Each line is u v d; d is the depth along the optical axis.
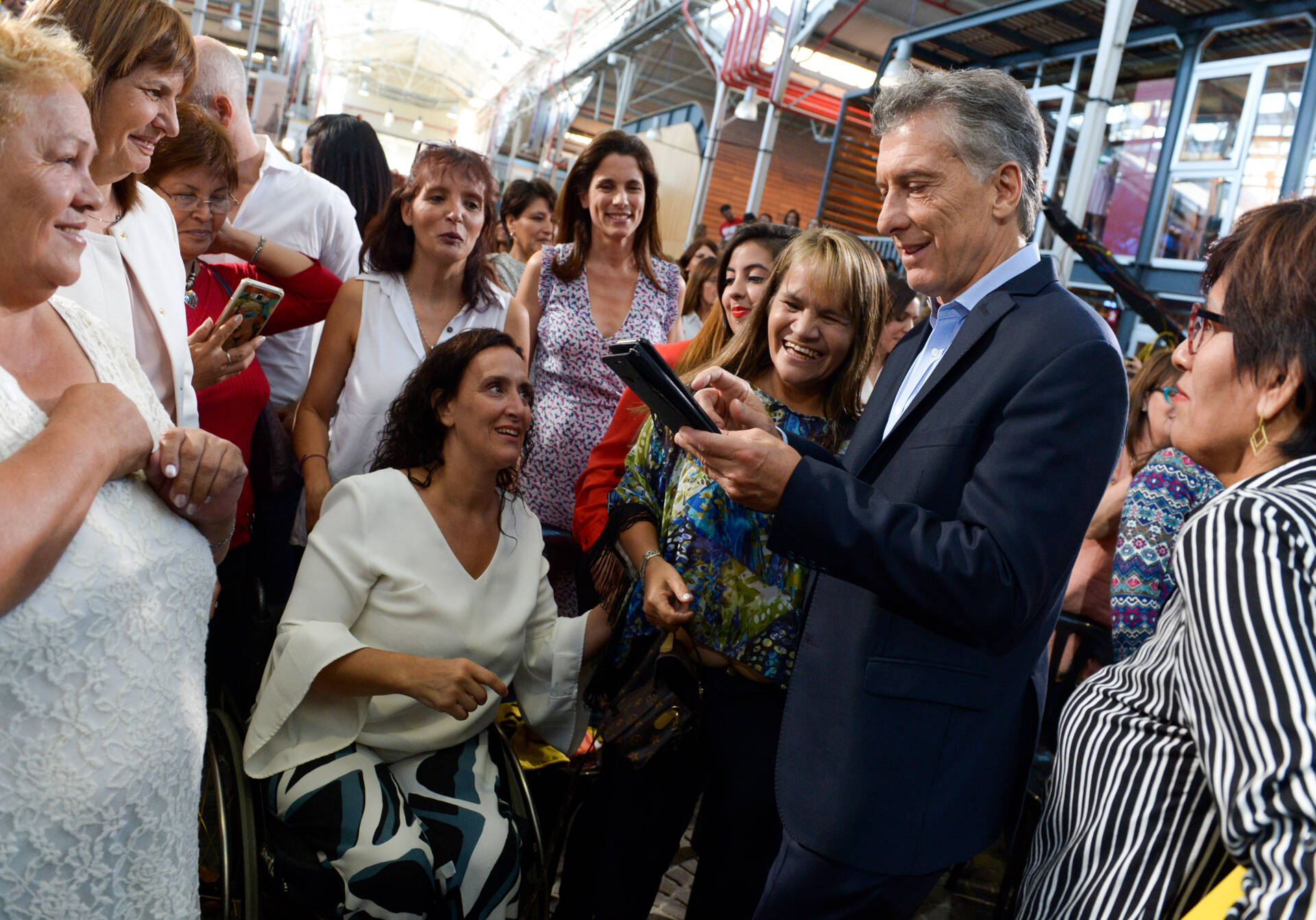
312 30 22.48
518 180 4.84
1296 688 0.91
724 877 1.89
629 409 2.40
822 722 1.52
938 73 1.52
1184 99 9.73
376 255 2.69
